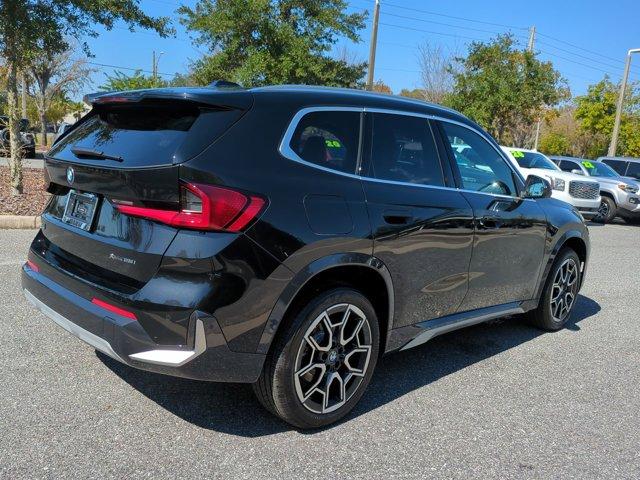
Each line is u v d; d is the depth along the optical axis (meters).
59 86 34.28
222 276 2.63
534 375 4.21
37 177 13.17
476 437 3.24
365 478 2.77
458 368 4.25
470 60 22.05
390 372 4.09
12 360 3.75
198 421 3.17
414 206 3.46
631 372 4.39
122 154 2.85
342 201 3.09
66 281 3.07
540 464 3.01
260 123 2.92
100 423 3.08
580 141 41.53
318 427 3.19
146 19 9.99
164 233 2.66
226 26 16.97
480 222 3.96
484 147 4.32
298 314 2.95
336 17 18.52
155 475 2.66
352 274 3.26
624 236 13.31
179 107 2.91
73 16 9.53
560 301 5.24
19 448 2.79
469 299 4.09
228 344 2.70
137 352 2.68
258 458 2.86
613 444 3.27
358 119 3.41
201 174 2.62
